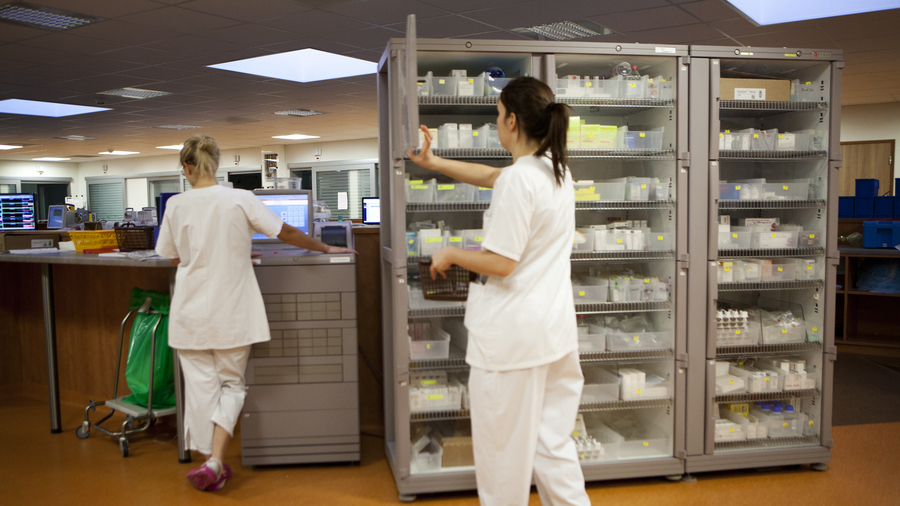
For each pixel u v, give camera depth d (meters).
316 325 2.83
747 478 2.79
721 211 3.30
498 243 1.61
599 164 3.13
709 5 5.02
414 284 2.71
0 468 2.90
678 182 2.68
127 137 12.52
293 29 5.68
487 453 1.70
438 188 2.63
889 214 5.77
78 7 4.98
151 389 3.07
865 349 5.29
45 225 7.76
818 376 2.87
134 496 2.59
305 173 14.98
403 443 2.53
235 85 7.88
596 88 2.71
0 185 16.56
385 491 2.65
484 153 2.58
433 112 2.89
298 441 2.86
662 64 2.80
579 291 2.73
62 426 3.52
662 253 2.71
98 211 17.94
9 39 5.79
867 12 5.17
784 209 3.20
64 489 2.66
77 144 13.56
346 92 8.47
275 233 2.66
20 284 4.21
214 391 2.66
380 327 3.45
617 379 2.78
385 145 2.90
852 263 5.43
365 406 3.48
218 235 2.55
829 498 2.57
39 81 7.52
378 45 6.28
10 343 4.21
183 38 5.87
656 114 2.88
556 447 1.74
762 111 3.16
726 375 2.90
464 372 2.89
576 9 5.14
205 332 2.56
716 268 2.71
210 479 2.52
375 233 3.43
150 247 3.45
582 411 2.82
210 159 2.65
